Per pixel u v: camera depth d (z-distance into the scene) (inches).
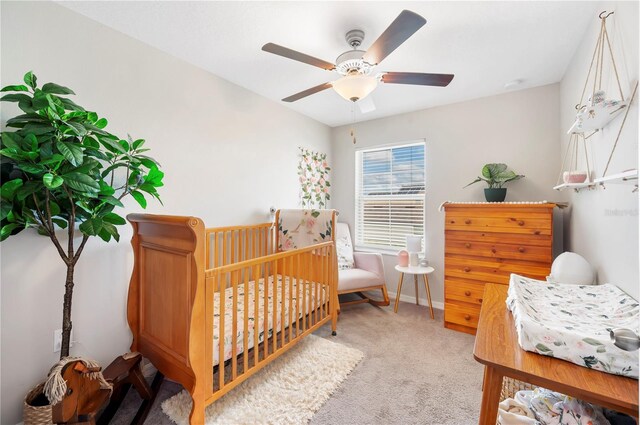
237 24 68.6
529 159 106.3
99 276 68.9
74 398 50.9
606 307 50.3
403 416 60.7
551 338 36.7
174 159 84.1
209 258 90.6
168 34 73.0
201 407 55.1
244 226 102.2
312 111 132.3
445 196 124.4
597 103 49.6
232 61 86.8
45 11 60.4
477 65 88.4
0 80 55.3
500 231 94.3
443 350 88.4
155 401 65.7
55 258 62.0
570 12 63.7
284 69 91.7
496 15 64.7
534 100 105.2
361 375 75.3
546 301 54.3
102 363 69.3
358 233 152.6
